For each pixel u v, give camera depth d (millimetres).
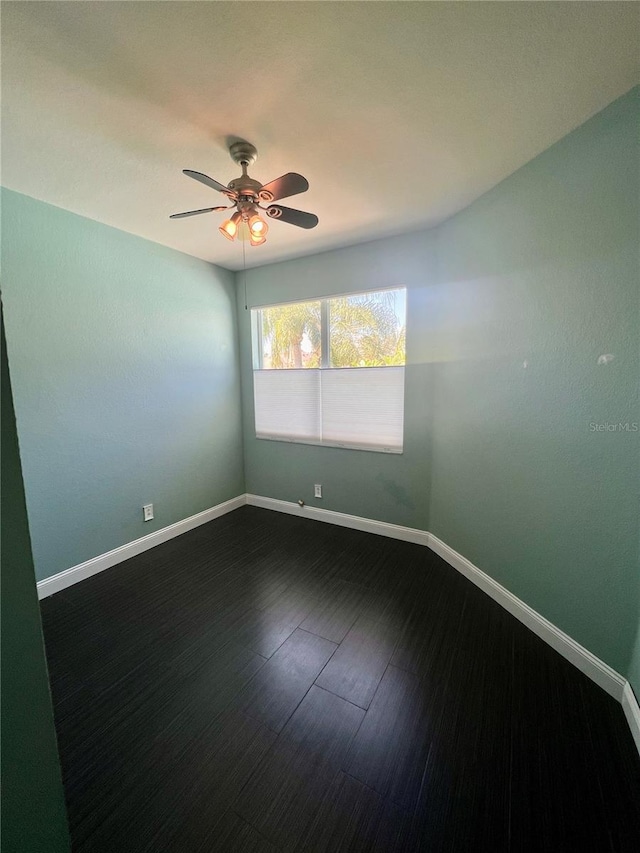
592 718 1371
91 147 1572
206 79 1208
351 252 2879
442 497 2643
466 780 1163
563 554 1665
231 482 3693
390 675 1595
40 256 2102
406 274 2676
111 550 2602
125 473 2676
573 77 1221
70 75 1175
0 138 1490
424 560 2639
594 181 1425
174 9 970
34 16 979
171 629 1916
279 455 3582
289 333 3379
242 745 1289
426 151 1649
